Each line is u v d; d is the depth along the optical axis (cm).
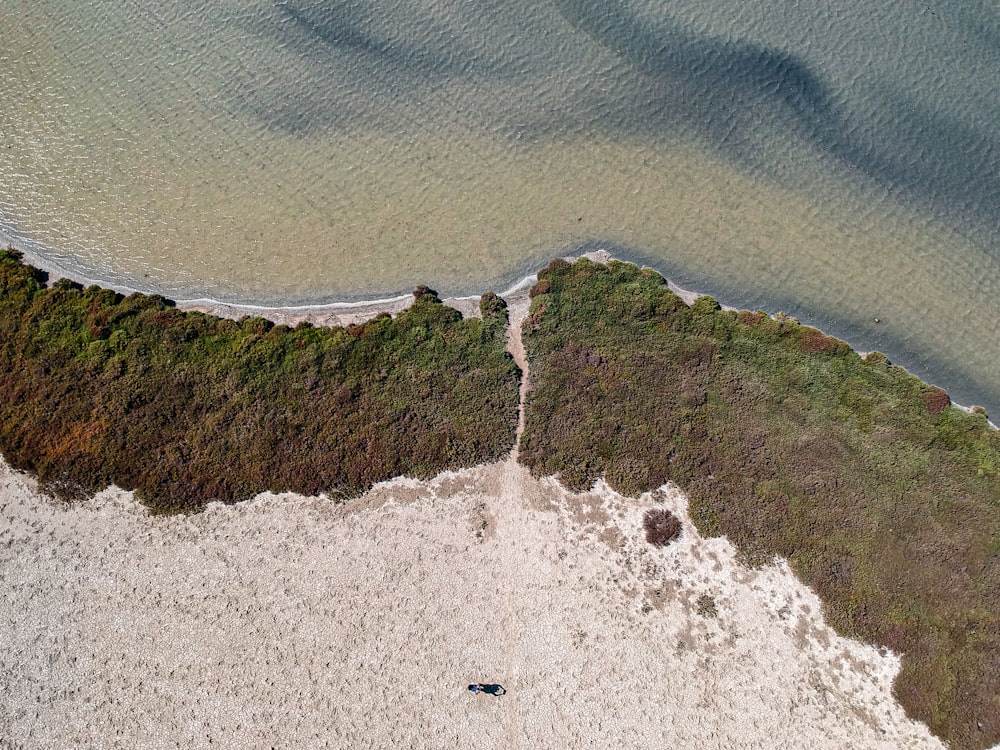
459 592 2795
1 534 2852
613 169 3675
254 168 3681
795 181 3634
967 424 3045
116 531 2861
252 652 2700
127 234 3506
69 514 2883
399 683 2669
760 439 3000
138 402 3016
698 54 3956
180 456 2950
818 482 2928
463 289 3391
